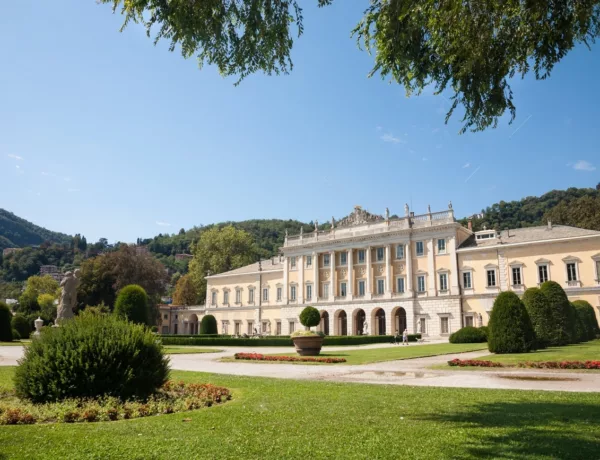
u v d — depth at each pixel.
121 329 13.48
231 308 96.44
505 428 9.08
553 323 34.78
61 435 8.77
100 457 7.33
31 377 12.35
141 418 10.56
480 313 66.06
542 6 10.03
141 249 88.19
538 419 9.89
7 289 146.62
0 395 13.39
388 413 10.73
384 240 76.25
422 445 7.94
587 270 58.41
